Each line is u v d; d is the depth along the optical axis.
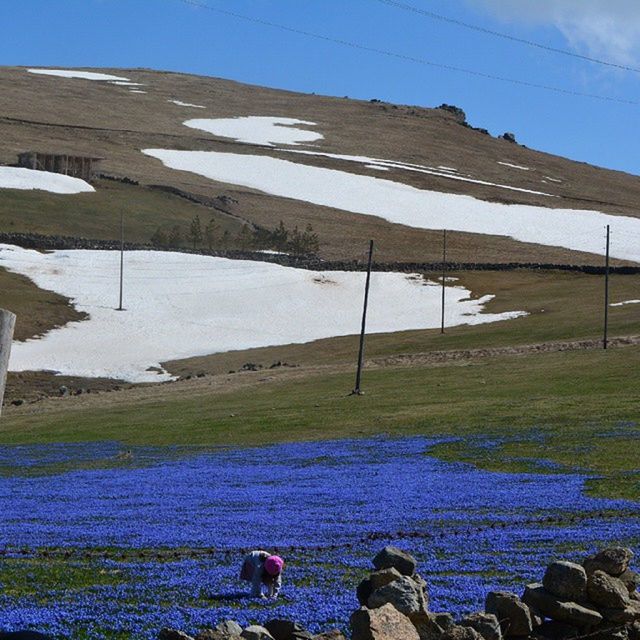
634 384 101.69
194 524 38.44
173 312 172.62
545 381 108.38
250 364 141.25
